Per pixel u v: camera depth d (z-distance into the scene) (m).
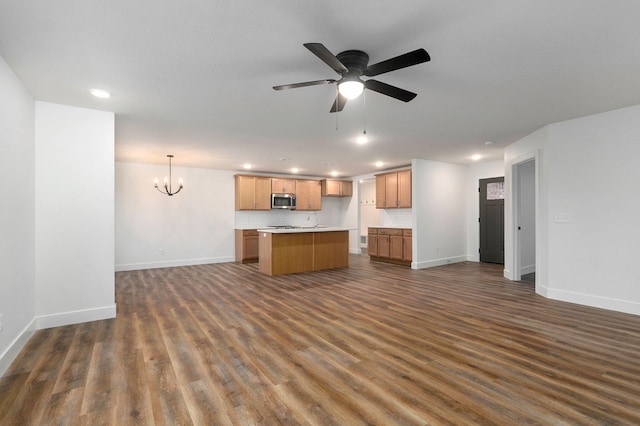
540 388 2.02
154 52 2.21
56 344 2.71
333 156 6.09
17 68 2.43
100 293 3.38
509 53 2.24
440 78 2.65
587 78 2.67
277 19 1.84
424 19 1.84
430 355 2.49
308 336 2.89
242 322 3.27
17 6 1.69
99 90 2.86
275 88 2.22
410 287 4.85
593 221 3.74
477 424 1.67
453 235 7.18
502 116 3.71
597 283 3.72
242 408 1.82
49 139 3.15
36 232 3.08
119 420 1.71
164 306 3.87
